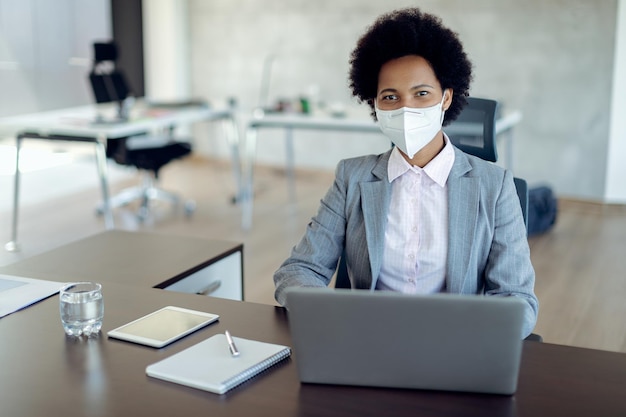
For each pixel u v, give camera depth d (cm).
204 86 746
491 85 616
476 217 183
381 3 648
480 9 609
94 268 226
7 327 169
